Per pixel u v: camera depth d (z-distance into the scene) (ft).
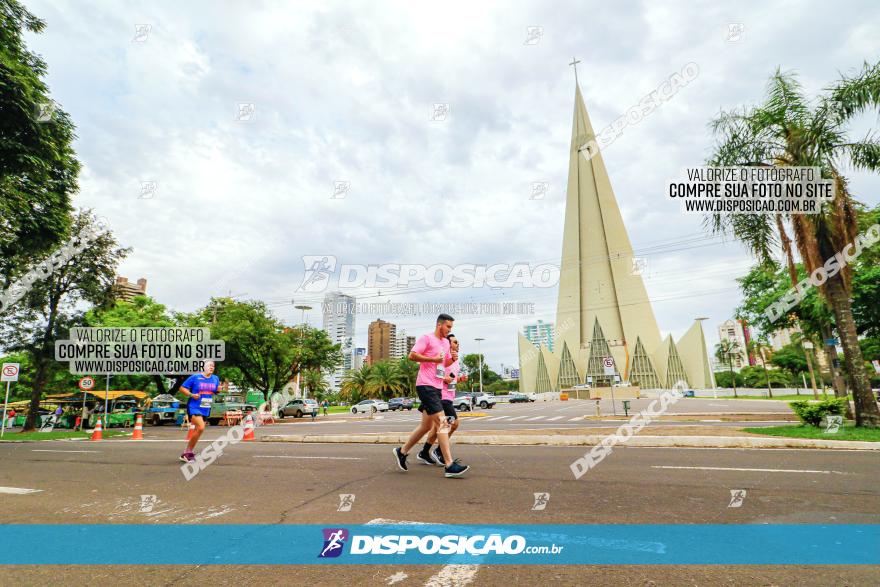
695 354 268.21
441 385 19.84
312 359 109.91
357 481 18.40
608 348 283.59
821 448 27.37
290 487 17.56
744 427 38.63
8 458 29.43
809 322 60.85
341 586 8.59
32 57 40.63
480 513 13.14
